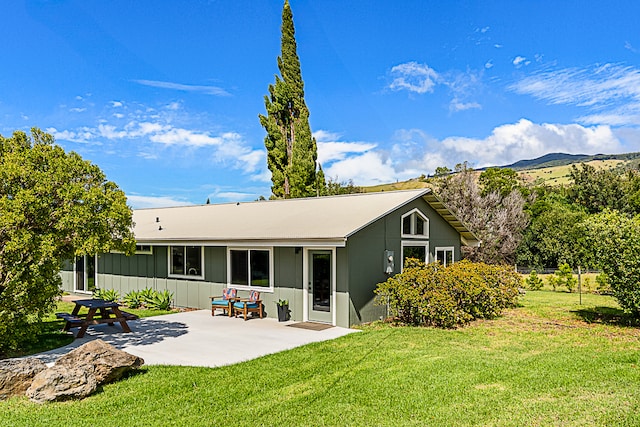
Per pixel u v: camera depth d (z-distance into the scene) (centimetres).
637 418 516
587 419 520
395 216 1352
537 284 2216
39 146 898
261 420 548
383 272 1280
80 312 1437
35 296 842
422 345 925
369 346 923
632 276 1074
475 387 651
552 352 853
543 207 3531
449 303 1101
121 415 568
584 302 1616
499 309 1330
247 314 1348
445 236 1638
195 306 1524
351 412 567
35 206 819
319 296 1223
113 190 973
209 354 879
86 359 684
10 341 828
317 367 771
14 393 638
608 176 3966
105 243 905
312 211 1438
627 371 709
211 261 1483
